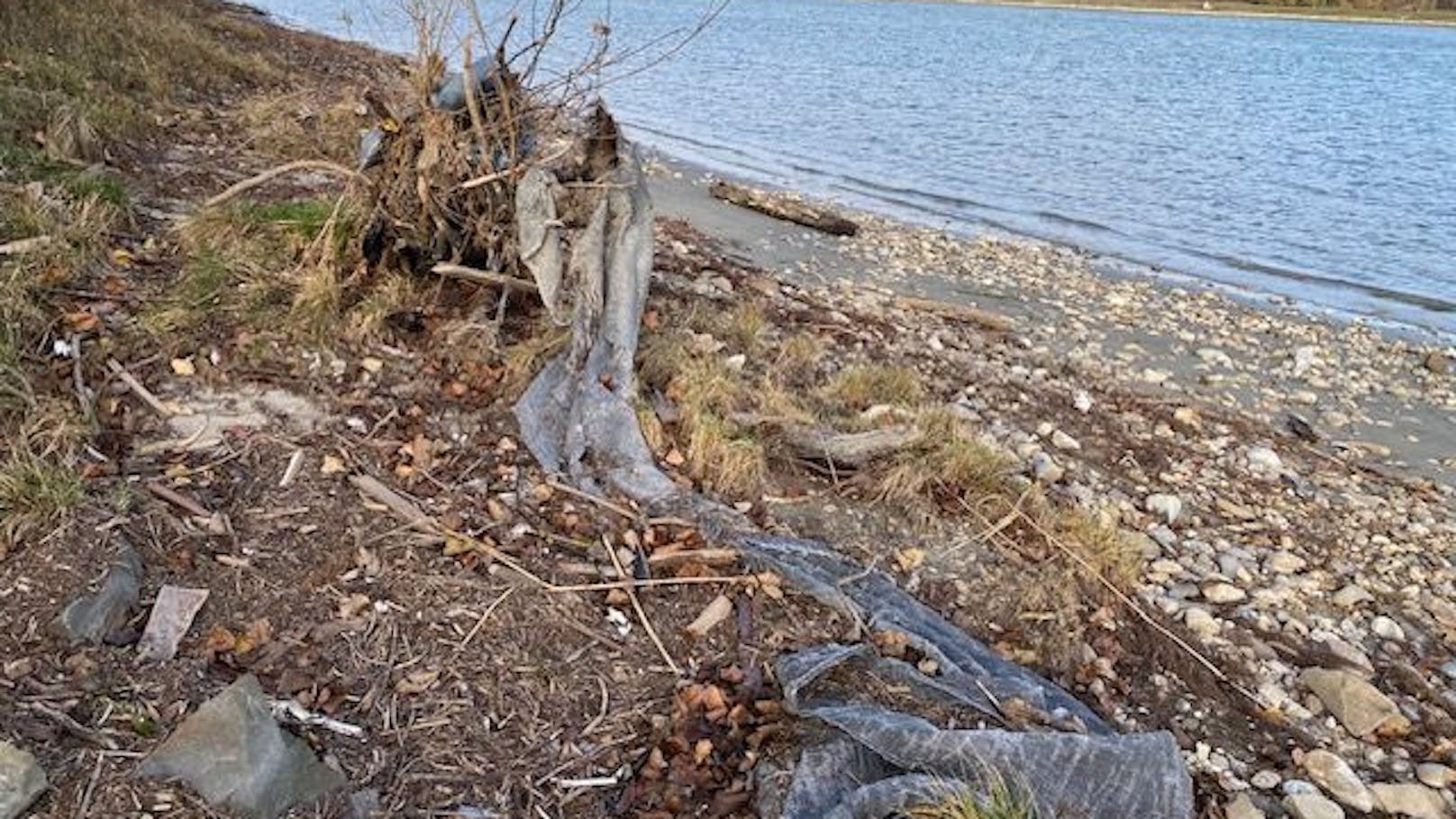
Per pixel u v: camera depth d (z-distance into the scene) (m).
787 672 4.18
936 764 3.79
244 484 4.69
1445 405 9.25
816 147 20.00
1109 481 6.80
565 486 5.12
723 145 19.73
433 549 4.53
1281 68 39.75
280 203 7.82
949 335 9.11
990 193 17.00
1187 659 5.10
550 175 6.13
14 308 5.30
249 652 3.86
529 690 3.98
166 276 6.38
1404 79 35.97
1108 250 13.99
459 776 3.59
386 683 3.86
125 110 9.47
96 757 3.29
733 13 63.31
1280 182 18.41
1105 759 3.81
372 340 5.91
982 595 5.15
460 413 5.51
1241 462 7.46
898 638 4.54
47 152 7.70
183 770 3.23
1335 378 9.76
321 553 4.38
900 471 5.77
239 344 5.59
